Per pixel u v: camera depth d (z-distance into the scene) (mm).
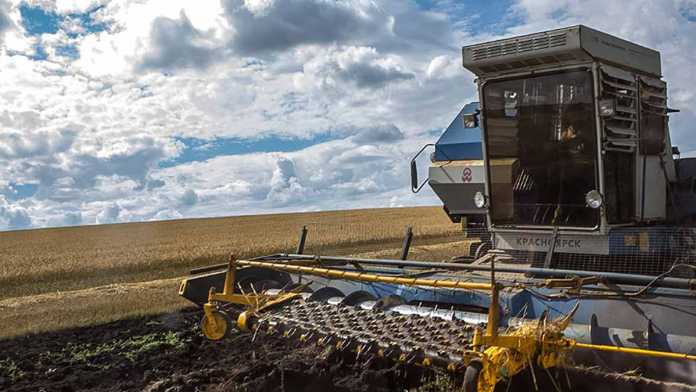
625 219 7000
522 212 7312
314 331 6137
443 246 23234
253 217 60312
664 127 7727
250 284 7816
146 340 9398
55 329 10500
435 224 37156
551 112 6953
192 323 10555
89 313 11758
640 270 6906
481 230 8883
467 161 8867
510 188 7387
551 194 7062
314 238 29406
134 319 11234
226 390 6578
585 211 6820
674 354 4707
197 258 24641
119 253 26719
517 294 5980
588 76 6641
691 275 6789
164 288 15539
